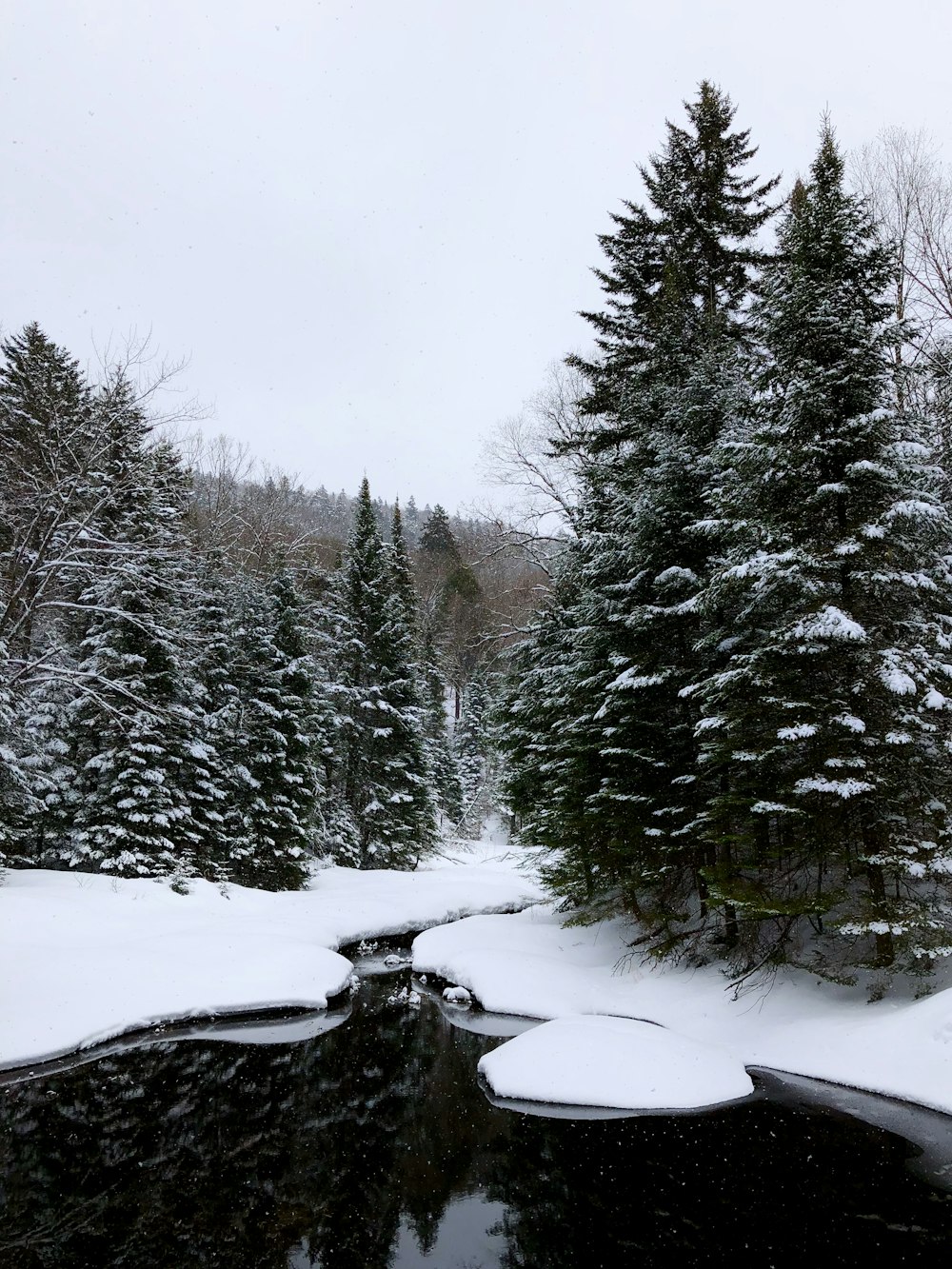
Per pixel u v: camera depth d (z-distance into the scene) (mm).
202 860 20094
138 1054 10500
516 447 21125
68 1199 6852
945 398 12781
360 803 27953
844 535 9688
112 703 18484
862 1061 8508
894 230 17453
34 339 22109
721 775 11719
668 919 12914
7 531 19375
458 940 16328
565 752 15656
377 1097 9172
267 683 23203
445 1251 5973
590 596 13875
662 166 15859
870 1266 5461
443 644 52594
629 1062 9117
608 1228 6188
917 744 9094
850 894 10453
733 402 12000
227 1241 6145
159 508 20422
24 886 15039
